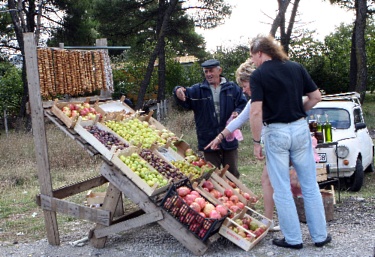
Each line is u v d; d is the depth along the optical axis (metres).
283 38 21.92
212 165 6.07
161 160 5.54
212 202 5.30
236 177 6.55
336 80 30.23
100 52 6.37
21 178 10.65
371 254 4.88
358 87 21.42
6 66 27.52
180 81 27.06
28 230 6.65
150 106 22.55
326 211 6.20
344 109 9.49
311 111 9.65
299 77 4.96
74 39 26.70
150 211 5.06
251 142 14.87
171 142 6.01
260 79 4.83
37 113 5.40
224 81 6.32
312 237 5.19
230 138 6.29
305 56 30.55
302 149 5.00
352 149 8.48
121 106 6.53
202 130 6.35
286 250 5.08
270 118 4.93
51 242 5.72
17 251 5.62
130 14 25.98
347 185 8.86
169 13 21.38
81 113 5.54
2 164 11.60
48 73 5.48
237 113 6.12
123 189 5.16
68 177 10.51
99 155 5.22
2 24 27.38
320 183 7.30
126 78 27.42
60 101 5.71
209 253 5.07
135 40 28.61
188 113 17.00
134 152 5.34
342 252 4.97
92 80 6.21
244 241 5.03
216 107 6.27
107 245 5.61
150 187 4.95
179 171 5.50
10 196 9.10
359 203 7.24
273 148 4.94
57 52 5.65
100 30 26.70
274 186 5.04
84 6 25.83
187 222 4.93
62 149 12.09
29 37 5.25
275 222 6.23
